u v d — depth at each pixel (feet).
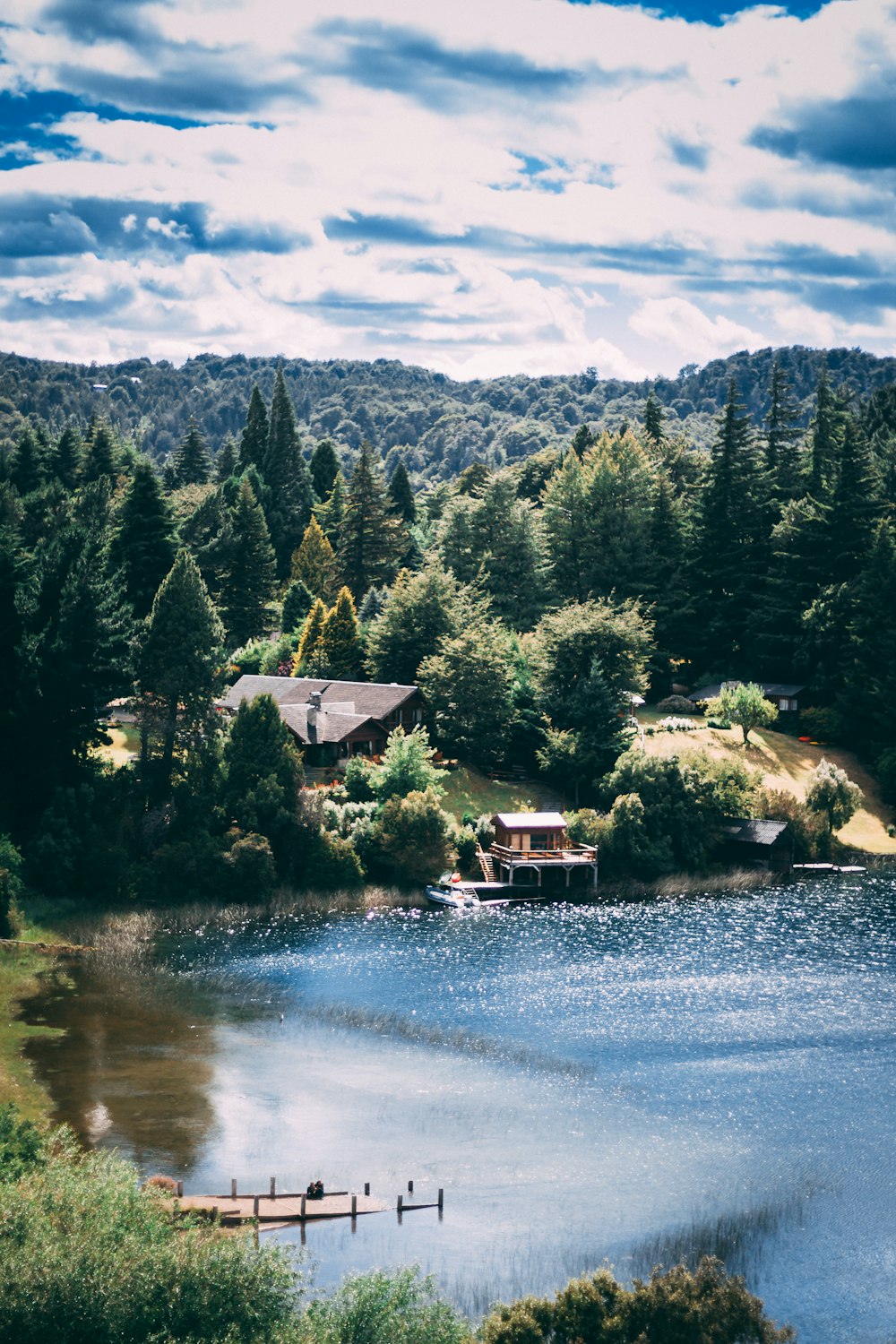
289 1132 181.78
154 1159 171.01
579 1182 168.45
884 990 245.86
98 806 310.04
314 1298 127.13
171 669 317.63
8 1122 145.07
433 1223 156.35
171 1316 103.14
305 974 255.50
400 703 390.21
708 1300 112.27
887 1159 176.04
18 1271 102.47
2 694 317.83
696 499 542.16
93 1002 235.40
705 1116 189.47
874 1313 140.15
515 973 257.14
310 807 320.70
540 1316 112.37
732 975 255.70
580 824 340.39
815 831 355.56
